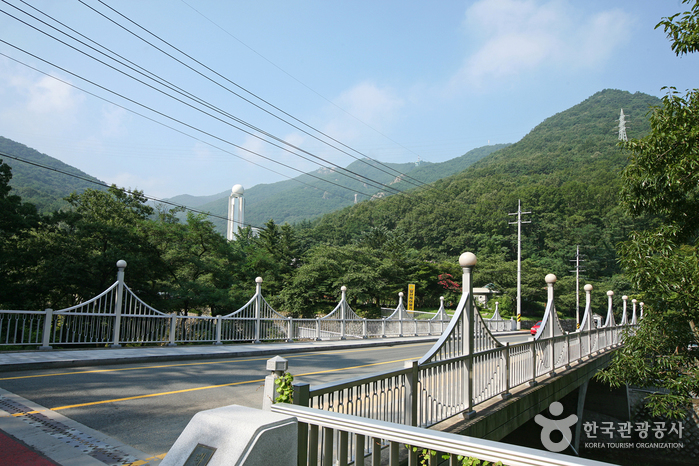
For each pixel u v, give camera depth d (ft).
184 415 20.94
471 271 20.99
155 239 103.91
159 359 38.81
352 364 41.57
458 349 19.74
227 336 52.54
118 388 26.16
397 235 234.79
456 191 388.98
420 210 322.75
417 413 15.99
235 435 9.25
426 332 91.25
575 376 36.88
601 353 48.11
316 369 37.35
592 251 248.73
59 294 76.59
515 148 606.96
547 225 279.69
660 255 25.12
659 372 26.86
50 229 82.02
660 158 25.03
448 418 18.28
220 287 114.52
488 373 22.56
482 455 7.36
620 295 205.98
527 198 306.96
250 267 138.92
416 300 182.09
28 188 317.63
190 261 102.73
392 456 9.10
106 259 76.59
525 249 270.46
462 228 293.64
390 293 158.81
